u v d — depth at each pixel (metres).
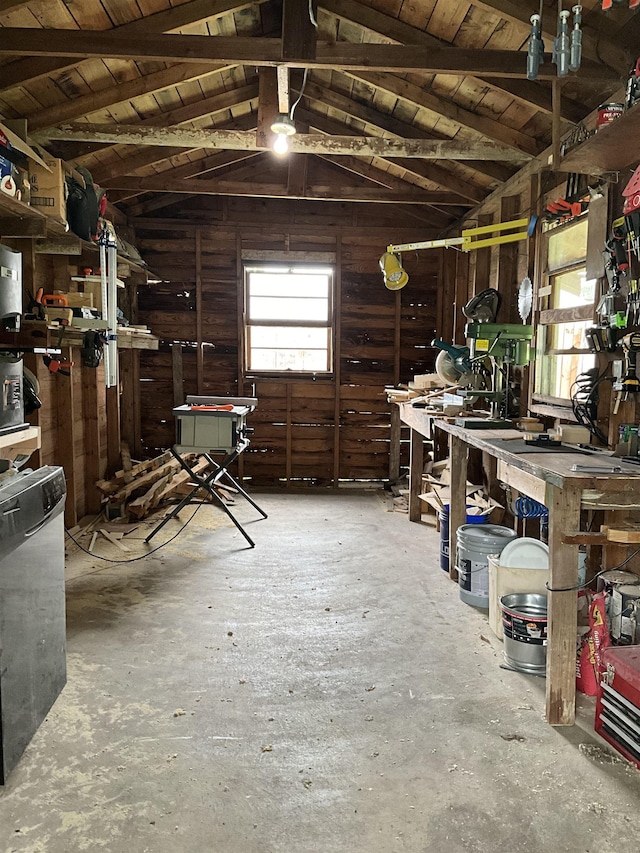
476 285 5.18
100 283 4.37
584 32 2.85
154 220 6.19
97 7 3.11
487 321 3.72
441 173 5.04
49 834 1.69
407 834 1.71
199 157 5.48
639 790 1.90
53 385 4.33
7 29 2.87
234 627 3.05
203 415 4.34
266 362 6.50
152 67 3.73
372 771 1.97
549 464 2.33
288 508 5.56
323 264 6.29
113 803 1.81
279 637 2.95
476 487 4.68
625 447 2.57
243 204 6.27
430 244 4.72
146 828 1.71
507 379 3.59
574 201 3.31
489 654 2.81
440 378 4.87
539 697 2.44
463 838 1.69
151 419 6.44
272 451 6.52
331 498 6.00
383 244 6.31
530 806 1.82
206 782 1.91
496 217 4.91
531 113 3.68
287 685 2.51
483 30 3.23
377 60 2.98
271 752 2.06
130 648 2.80
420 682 2.55
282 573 3.85
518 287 4.46
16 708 1.96
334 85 4.50
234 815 1.77
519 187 4.40
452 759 2.04
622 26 2.83
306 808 1.80
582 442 2.92
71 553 4.16
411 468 5.15
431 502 4.59
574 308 3.34
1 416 2.37
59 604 2.37
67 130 3.84
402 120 4.61
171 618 3.14
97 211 3.96
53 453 4.34
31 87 3.47
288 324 6.38
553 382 3.71
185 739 2.12
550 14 2.83
